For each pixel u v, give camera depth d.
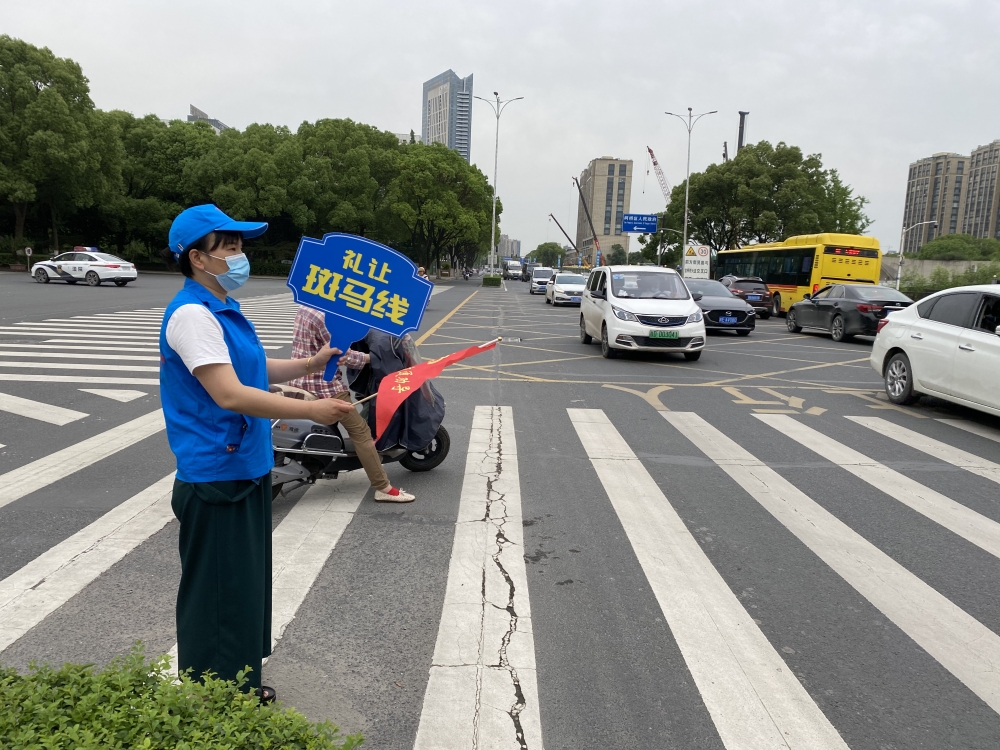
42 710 1.69
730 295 19.14
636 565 4.03
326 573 3.83
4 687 1.77
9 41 36.16
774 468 6.01
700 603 3.59
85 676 1.88
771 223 45.69
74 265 28.67
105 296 22.80
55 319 15.87
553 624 3.35
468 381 10.04
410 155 55.59
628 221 53.84
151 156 46.25
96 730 1.64
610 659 3.06
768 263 28.39
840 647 3.21
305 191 47.44
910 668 3.05
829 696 2.83
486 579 3.80
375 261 2.97
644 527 4.60
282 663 2.97
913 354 8.65
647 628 3.33
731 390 9.76
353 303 2.97
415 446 5.27
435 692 2.79
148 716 1.69
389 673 2.91
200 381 2.14
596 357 13.03
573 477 5.63
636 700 2.77
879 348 9.35
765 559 4.15
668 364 12.33
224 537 2.27
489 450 6.39
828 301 18.23
